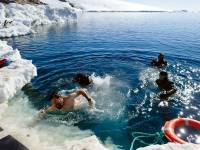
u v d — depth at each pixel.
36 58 12.39
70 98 6.91
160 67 10.84
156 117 6.73
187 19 52.91
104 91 8.17
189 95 7.98
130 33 24.03
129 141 5.71
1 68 9.37
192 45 17.50
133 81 9.11
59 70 10.29
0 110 6.67
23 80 8.63
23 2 33.28
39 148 4.75
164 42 18.69
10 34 19.19
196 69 10.70
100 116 6.67
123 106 7.23
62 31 23.53
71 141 5.21
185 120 5.92
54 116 6.56
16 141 4.74
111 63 11.46
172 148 4.12
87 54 13.30
